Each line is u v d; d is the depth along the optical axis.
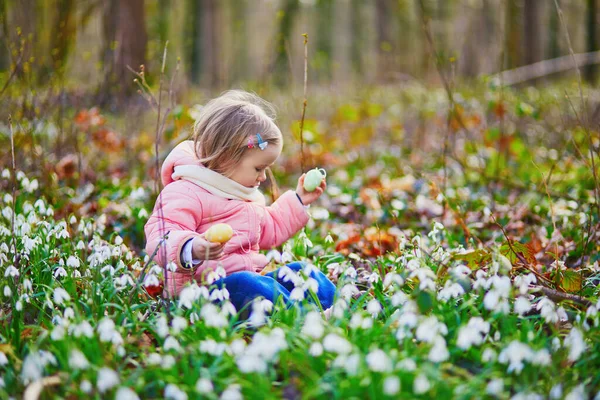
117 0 8.73
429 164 7.30
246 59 20.89
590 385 2.59
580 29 24.31
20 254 3.59
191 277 3.17
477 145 7.52
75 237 4.06
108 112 7.36
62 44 6.59
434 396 2.32
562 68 8.50
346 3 30.75
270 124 3.46
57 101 6.23
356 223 5.26
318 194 3.81
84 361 2.29
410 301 2.68
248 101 3.70
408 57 14.55
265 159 3.45
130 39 9.76
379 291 3.25
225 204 3.45
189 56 8.44
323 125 10.38
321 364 2.56
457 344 2.50
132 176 6.32
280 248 4.41
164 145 6.16
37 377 2.32
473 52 11.34
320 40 28.88
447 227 4.95
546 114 8.63
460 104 7.43
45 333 2.62
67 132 6.18
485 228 4.97
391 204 5.34
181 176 3.46
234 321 2.82
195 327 2.86
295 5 20.58
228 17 24.00
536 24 18.09
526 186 5.98
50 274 3.51
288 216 3.74
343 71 19.06
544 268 3.90
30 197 5.18
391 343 2.68
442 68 6.34
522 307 2.65
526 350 2.38
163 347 2.62
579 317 2.88
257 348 2.37
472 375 2.63
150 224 3.34
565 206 5.18
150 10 10.91
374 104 10.44
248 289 3.11
